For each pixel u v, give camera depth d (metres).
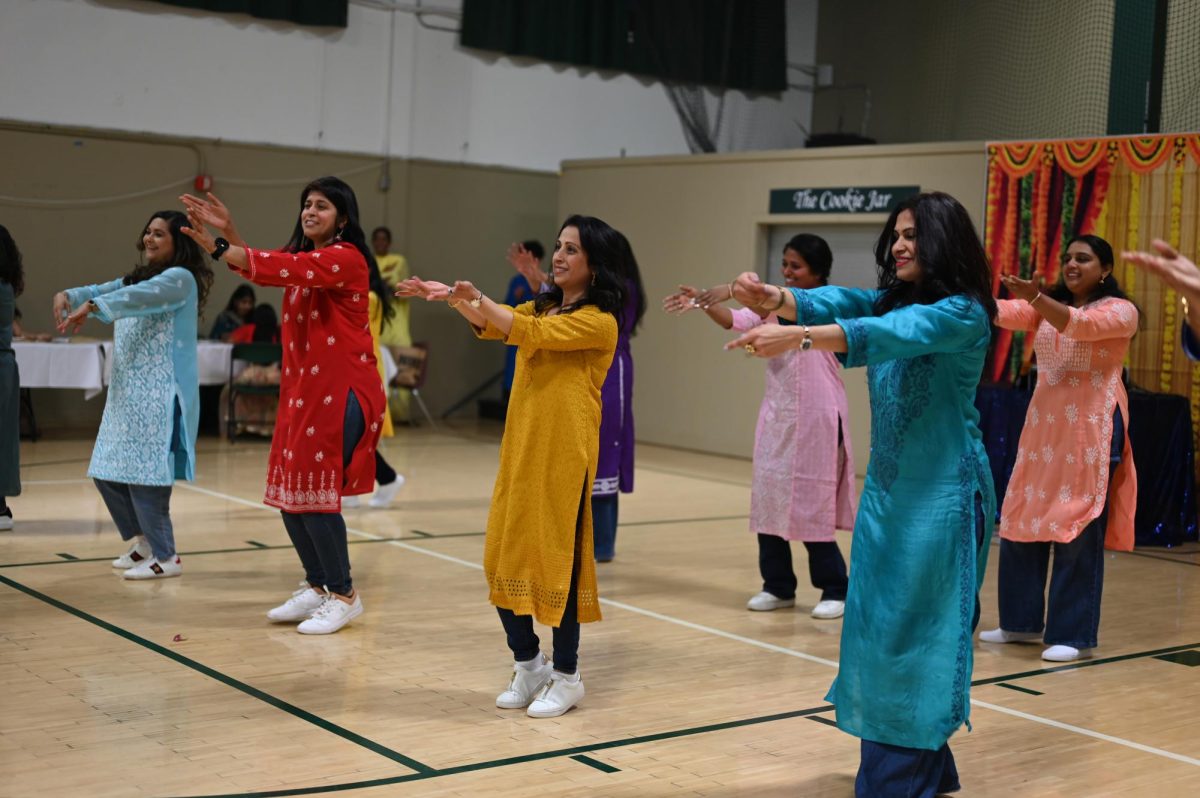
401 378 12.33
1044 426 5.20
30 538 6.57
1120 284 8.98
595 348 3.97
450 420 13.55
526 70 13.60
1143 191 8.91
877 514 3.30
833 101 14.64
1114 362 5.17
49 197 11.12
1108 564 7.40
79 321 5.26
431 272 13.27
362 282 4.86
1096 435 5.12
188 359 5.68
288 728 3.85
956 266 3.21
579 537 4.04
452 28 13.15
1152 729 4.24
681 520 8.18
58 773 3.39
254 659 4.58
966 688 3.26
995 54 12.62
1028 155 9.51
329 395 4.84
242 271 4.43
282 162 12.24
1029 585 5.31
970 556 3.25
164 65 11.56
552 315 4.06
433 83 13.09
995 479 8.40
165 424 5.62
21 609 5.14
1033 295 4.64
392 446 11.21
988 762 3.85
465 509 8.09
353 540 6.95
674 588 6.16
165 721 3.86
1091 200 9.16
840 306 3.37
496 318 3.81
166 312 5.59
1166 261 2.54
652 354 12.31
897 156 10.36
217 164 11.90
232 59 11.91
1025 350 9.23
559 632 4.10
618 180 12.53
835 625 5.52
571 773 3.57
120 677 4.29
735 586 6.25
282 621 5.10
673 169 12.05
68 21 11.09
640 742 3.87
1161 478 8.11
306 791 3.33
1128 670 5.02
